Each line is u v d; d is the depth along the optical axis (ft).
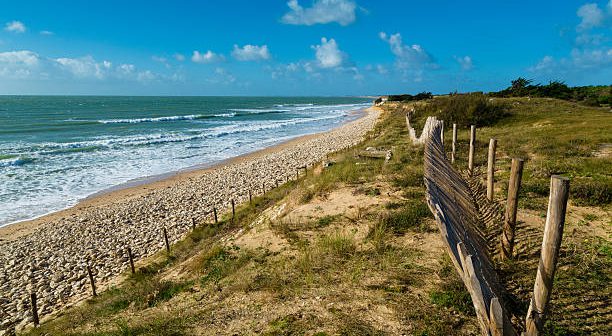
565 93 140.97
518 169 16.88
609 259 17.08
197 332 15.84
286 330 14.73
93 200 61.93
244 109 358.23
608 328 12.40
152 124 191.42
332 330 14.23
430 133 31.96
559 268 16.52
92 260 39.27
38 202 60.85
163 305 20.61
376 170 40.96
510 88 152.66
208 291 20.90
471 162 33.88
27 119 208.54
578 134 51.85
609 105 111.34
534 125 71.20
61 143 117.91
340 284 17.80
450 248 11.66
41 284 34.40
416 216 24.57
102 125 181.57
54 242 44.19
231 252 26.27
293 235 26.32
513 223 17.38
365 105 501.56
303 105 485.15
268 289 18.72
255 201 51.96
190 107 378.12
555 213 10.23
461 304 14.62
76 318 23.29
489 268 14.29
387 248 20.86
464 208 20.77
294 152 100.27
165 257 37.40
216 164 91.25
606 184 26.76
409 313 14.53
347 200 32.01
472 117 79.82
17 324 27.89
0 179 75.15
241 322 16.07
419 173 35.58
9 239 45.60
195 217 51.06
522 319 13.16
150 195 63.36
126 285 30.35
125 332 17.19
